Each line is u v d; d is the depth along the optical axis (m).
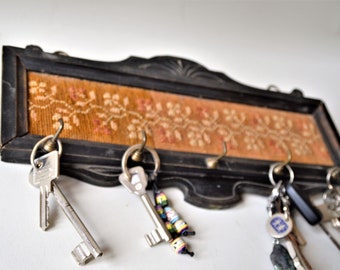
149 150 0.67
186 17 0.94
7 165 0.60
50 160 0.58
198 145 0.75
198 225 0.68
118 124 0.69
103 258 0.58
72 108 0.67
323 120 0.93
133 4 0.88
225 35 0.99
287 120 0.90
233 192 0.73
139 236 0.62
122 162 0.64
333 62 1.12
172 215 0.64
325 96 1.06
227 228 0.70
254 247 0.70
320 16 1.01
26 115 0.62
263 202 0.77
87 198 0.63
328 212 0.80
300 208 0.75
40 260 0.55
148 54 0.90
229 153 0.77
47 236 0.57
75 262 0.56
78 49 0.82
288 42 1.05
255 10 0.96
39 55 0.68
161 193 0.65
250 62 1.02
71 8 0.84
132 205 0.65
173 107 0.77
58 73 0.69
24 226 0.56
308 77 1.07
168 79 0.78
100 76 0.72
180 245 0.61
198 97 0.81
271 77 1.02
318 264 0.74
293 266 0.67
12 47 0.66
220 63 0.98
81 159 0.62
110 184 0.64
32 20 0.80
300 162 0.84
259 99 0.88
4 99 0.61
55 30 0.82
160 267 0.61
